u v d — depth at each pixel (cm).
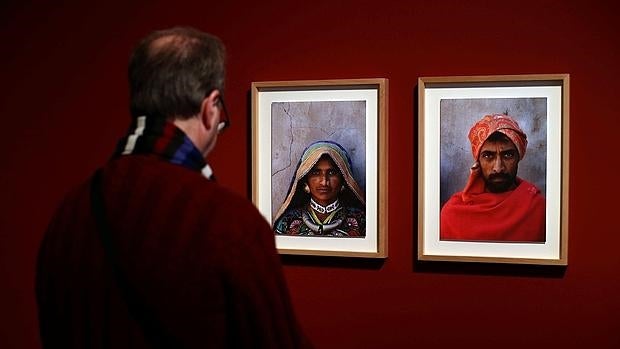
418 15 174
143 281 79
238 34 187
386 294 179
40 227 202
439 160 173
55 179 200
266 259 81
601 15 164
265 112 184
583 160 166
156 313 78
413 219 176
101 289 81
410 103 175
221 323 79
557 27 166
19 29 201
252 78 186
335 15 180
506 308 172
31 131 201
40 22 200
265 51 185
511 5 169
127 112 194
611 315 166
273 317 81
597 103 165
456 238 173
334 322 183
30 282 203
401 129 176
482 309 174
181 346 78
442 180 173
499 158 169
